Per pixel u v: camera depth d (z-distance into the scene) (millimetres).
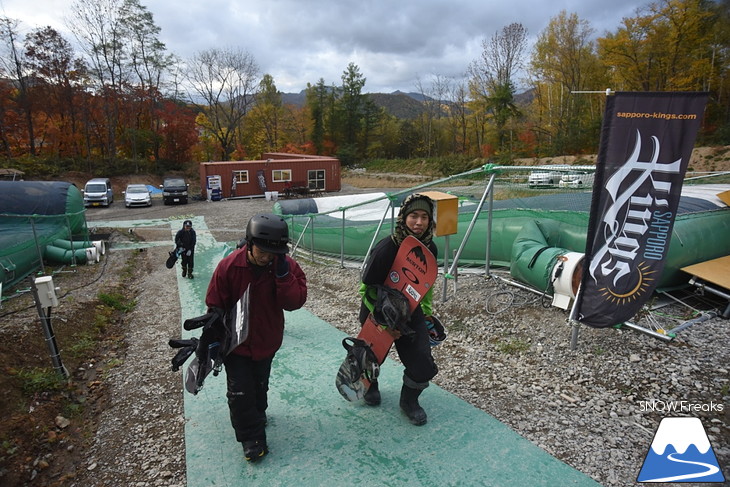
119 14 44438
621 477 2717
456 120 62844
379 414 3486
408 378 3199
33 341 5148
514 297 5621
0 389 3883
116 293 8578
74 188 13703
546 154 47500
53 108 42688
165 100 48344
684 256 5359
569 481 2695
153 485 2871
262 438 2961
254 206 28641
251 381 2861
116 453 3275
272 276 2770
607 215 4082
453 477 2758
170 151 48094
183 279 10188
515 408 3531
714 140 36688
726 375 3684
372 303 3156
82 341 5684
